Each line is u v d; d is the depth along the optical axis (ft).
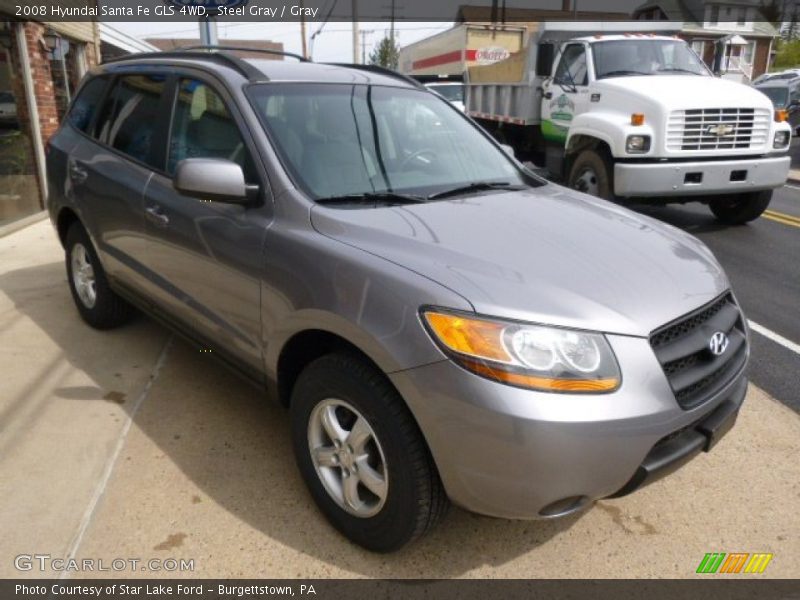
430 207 9.68
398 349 7.35
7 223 24.41
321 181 9.75
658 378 7.37
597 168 26.30
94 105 14.82
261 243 9.24
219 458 10.52
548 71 32.14
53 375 13.07
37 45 26.81
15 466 10.14
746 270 21.42
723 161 24.34
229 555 8.51
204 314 10.74
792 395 12.93
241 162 10.03
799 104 73.72
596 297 7.58
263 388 9.86
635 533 9.12
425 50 65.72
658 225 10.55
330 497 8.77
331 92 11.32
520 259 8.16
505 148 13.01
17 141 25.63
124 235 12.66
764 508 9.63
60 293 17.75
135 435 11.07
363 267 7.98
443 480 7.40
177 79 12.04
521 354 6.97
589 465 7.00
